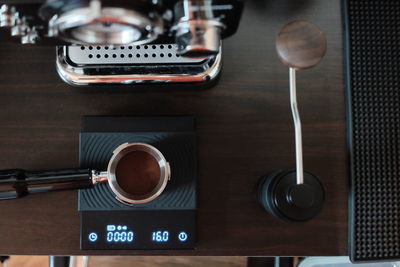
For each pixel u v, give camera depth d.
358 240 0.61
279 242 0.62
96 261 0.86
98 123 0.61
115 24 0.45
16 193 0.56
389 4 0.62
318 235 0.62
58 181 0.56
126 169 0.59
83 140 0.60
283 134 0.63
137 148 0.58
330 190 0.62
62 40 0.52
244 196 0.62
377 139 0.62
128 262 0.86
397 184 0.62
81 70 0.60
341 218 0.62
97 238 0.60
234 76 0.63
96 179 0.57
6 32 0.51
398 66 0.62
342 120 0.63
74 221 0.61
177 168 0.60
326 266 0.75
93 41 0.49
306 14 0.63
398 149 0.62
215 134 0.63
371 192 0.61
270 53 0.63
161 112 0.63
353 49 0.62
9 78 0.63
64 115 0.63
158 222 0.60
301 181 0.56
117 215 0.60
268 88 0.63
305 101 0.63
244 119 0.63
